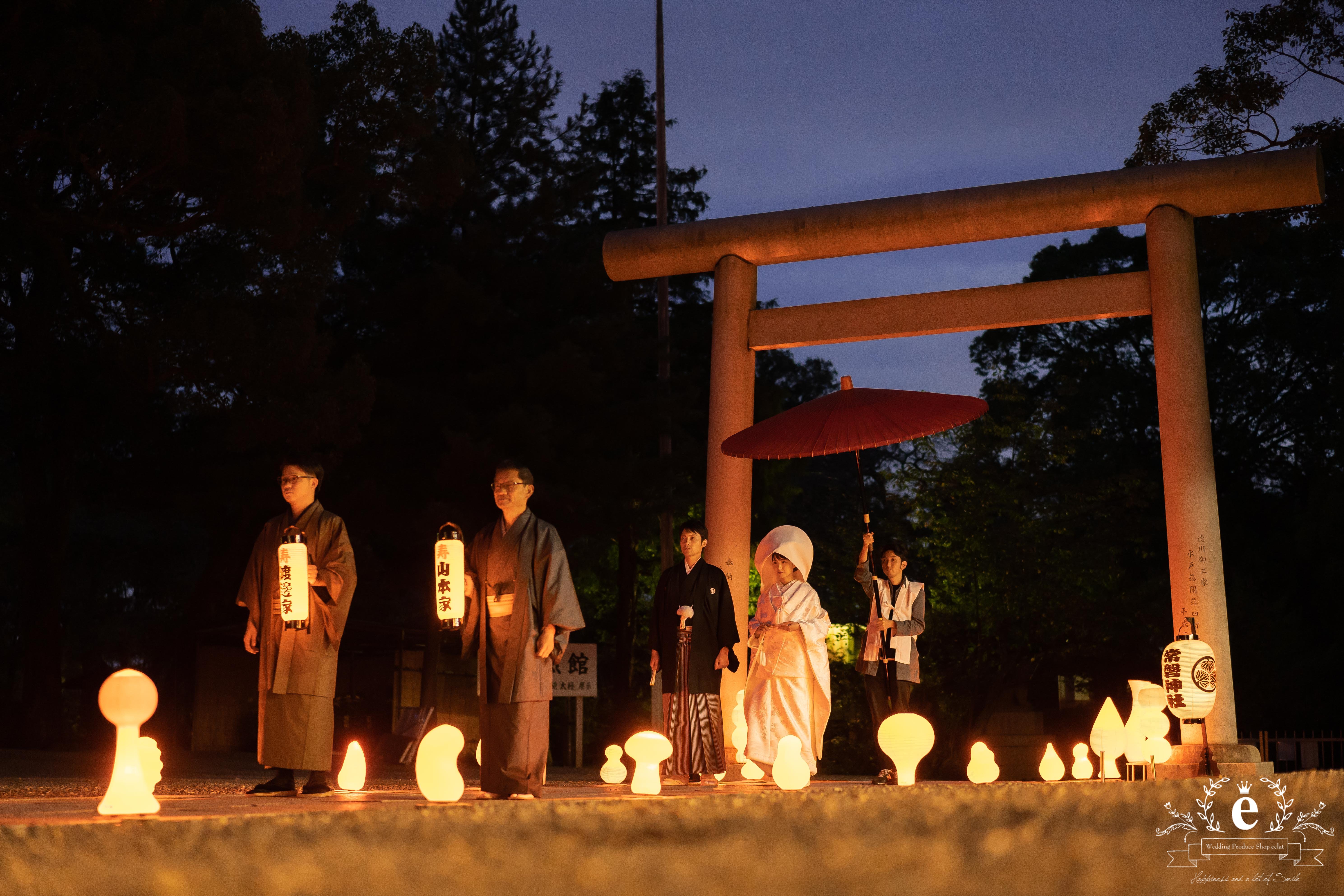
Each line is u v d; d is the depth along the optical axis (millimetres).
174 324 13688
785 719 7383
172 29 13188
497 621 5523
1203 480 9758
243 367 13961
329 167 15727
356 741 6035
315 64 16156
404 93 15539
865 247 10914
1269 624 22578
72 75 11945
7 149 12539
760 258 11242
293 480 5961
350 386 15258
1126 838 2170
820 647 7461
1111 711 7383
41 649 16328
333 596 5859
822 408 8172
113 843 2600
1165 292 10062
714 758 8164
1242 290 30188
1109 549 21109
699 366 23719
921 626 8258
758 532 25531
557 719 22625
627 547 23141
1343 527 24172
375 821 3107
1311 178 9758
